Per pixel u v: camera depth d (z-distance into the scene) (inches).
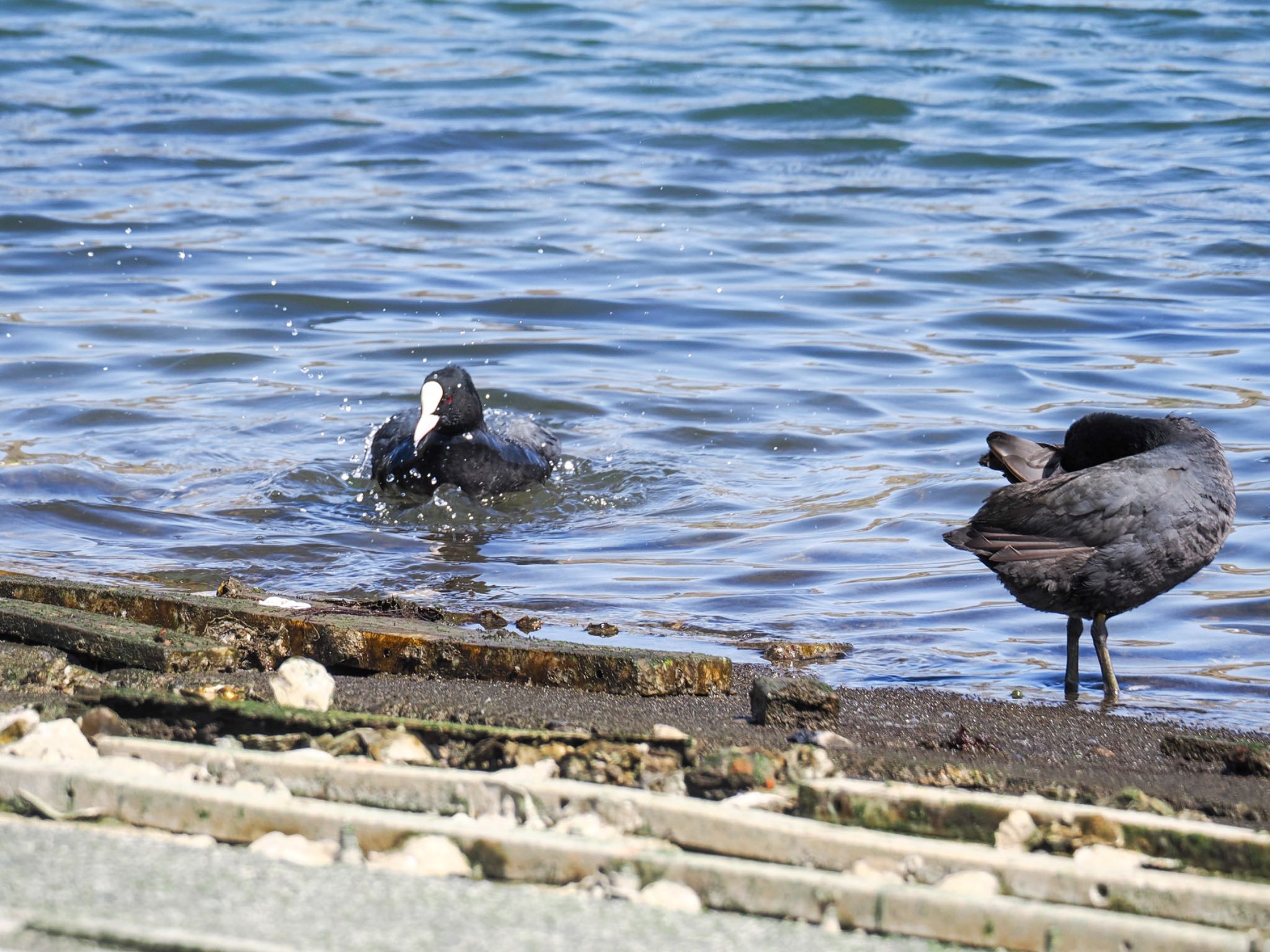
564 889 184.2
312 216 938.7
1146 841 212.2
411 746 243.4
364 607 355.6
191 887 172.6
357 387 664.4
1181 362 676.1
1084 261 843.4
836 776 247.8
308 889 173.6
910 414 621.6
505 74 1317.7
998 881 194.7
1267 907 186.7
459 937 163.9
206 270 825.5
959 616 420.8
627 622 409.4
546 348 717.9
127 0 1604.3
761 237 908.0
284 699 272.4
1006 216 937.5
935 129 1147.9
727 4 1620.3
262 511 521.0
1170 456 351.3
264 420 620.4
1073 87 1249.4
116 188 984.3
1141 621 415.5
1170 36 1429.6
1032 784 248.1
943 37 1441.9
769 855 204.4
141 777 206.7
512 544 498.3
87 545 470.0
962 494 528.1
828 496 535.5
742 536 497.4
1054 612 370.0
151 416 614.2
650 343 724.7
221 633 319.9
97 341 705.6
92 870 175.8
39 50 1368.1
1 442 569.3
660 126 1156.5
